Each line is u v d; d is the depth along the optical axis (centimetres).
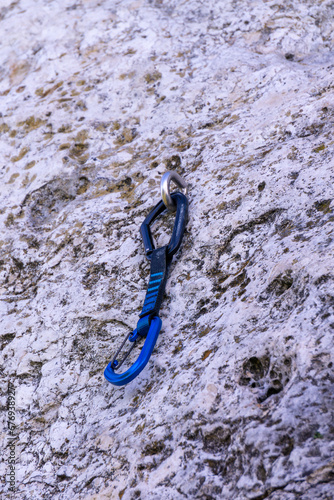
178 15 312
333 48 265
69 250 202
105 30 317
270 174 173
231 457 103
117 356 158
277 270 133
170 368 138
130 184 222
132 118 258
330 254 125
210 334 138
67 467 138
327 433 92
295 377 104
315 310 114
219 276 158
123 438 129
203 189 188
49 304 185
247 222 164
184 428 116
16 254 214
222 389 117
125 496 114
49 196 237
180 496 104
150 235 175
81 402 154
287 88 226
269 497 90
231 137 210
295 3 287
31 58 326
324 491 85
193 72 267
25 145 267
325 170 161
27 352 176
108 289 176
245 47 273
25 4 371
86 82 288
